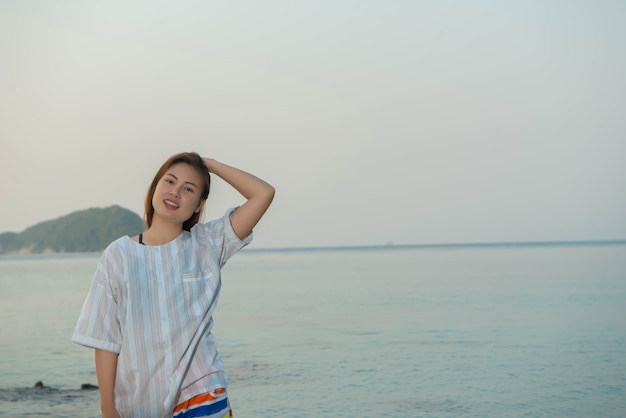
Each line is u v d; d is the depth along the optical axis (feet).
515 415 19.40
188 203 6.95
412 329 35.19
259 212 7.31
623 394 21.38
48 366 27.63
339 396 21.74
